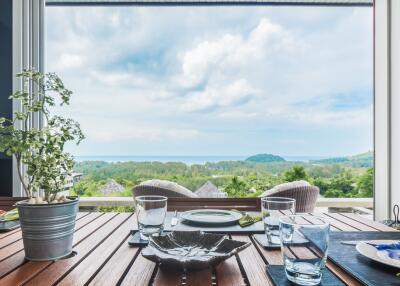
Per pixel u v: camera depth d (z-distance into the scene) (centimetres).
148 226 102
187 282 73
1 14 288
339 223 133
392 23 291
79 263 84
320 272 71
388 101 294
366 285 69
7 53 287
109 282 73
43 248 86
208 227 117
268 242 98
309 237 71
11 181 283
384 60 297
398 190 282
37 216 85
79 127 95
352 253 89
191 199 186
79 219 138
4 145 89
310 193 259
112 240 105
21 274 77
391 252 84
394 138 289
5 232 115
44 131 92
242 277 76
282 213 97
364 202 409
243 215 132
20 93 95
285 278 73
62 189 94
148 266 82
